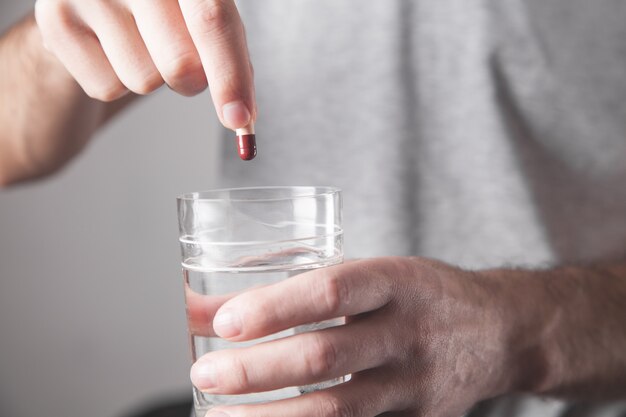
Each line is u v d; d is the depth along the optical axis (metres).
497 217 0.77
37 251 1.29
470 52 0.76
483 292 0.50
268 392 0.42
